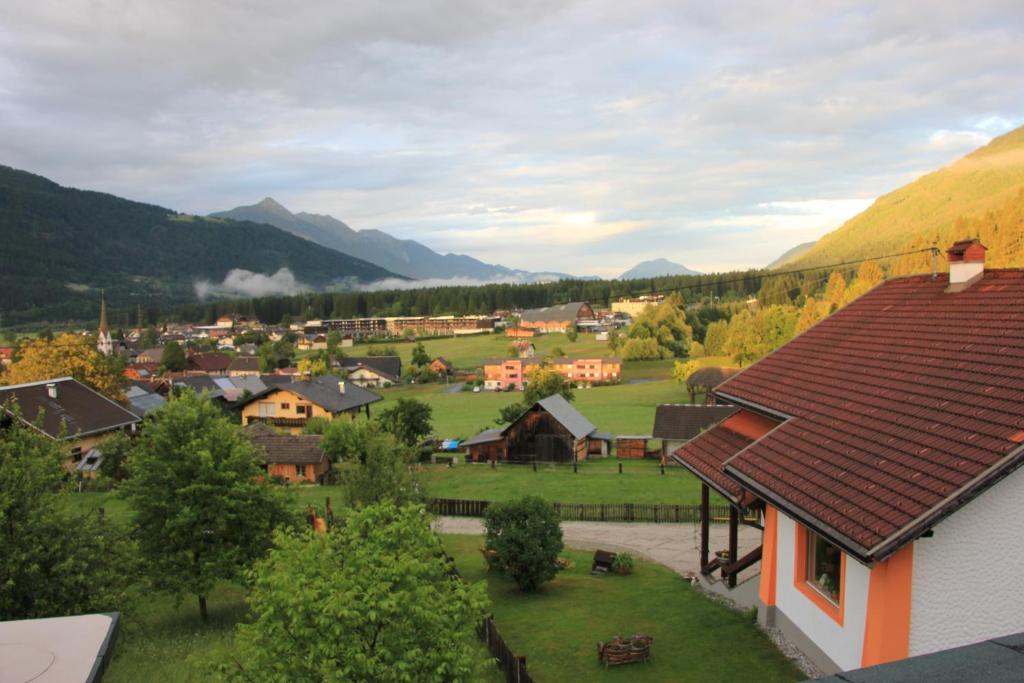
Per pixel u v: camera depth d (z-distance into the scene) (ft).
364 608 38.93
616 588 87.97
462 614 43.29
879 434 51.90
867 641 45.39
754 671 55.06
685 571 96.68
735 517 76.48
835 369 68.54
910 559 42.29
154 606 93.04
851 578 48.42
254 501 83.35
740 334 384.68
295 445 181.06
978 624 42.60
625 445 219.82
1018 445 40.37
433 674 39.34
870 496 45.29
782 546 60.29
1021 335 52.37
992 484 40.09
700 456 77.82
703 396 349.41
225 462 82.07
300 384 281.74
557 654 64.75
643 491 154.71
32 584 59.93
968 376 51.83
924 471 44.09
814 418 61.16
